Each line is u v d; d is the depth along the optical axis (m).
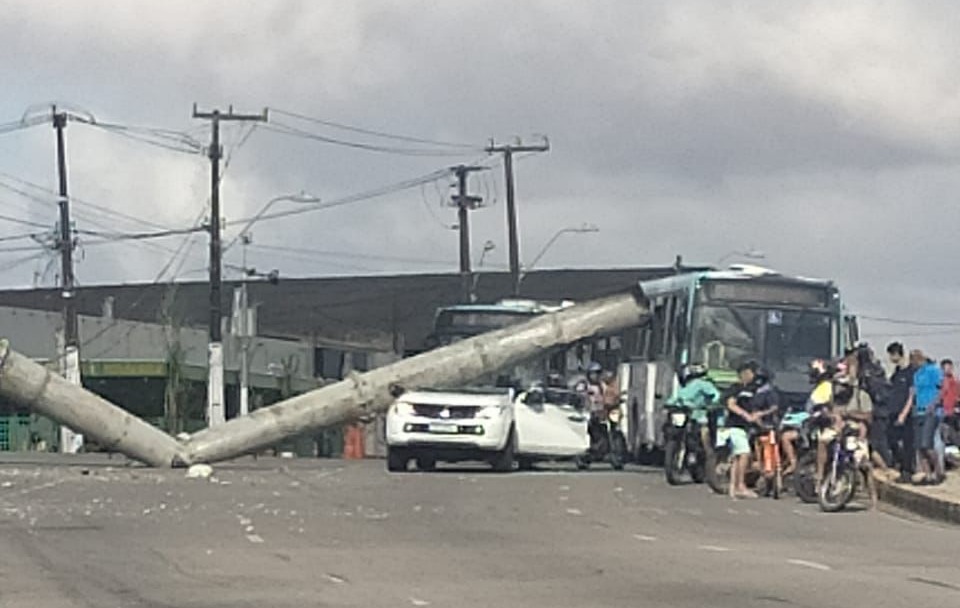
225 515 20.45
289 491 24.89
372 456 53.62
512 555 16.42
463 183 63.72
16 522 19.33
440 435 30.73
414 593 13.49
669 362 32.66
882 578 14.69
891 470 24.94
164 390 60.50
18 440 59.47
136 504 22.02
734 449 24.61
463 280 64.19
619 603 12.97
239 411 61.94
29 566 15.19
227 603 12.88
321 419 33.25
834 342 31.88
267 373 66.12
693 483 27.27
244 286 70.06
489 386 33.59
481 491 25.11
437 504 22.53
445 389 32.62
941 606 12.90
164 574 14.68
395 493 24.55
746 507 22.81
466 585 14.05
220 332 53.41
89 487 25.64
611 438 35.25
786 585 14.16
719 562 15.92
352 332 79.62
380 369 33.75
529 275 75.12
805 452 23.84
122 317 79.94
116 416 32.31
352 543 17.39
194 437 33.19
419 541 17.69
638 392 34.69
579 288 74.31
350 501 22.89
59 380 32.59
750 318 31.64
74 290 55.47
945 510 20.98
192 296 82.44
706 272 32.03
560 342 34.16
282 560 15.78
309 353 71.25
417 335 77.94
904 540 18.48
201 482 27.22
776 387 28.28
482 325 35.78
